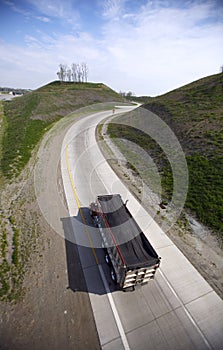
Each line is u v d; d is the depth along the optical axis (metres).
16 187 15.86
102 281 9.23
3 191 15.31
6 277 9.05
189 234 12.09
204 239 11.72
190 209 14.10
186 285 9.22
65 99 50.31
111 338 7.23
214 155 18.50
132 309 8.16
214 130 22.11
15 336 7.06
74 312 7.90
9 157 20.44
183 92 38.09
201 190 15.41
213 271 9.91
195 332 7.57
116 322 7.70
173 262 10.27
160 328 7.61
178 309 8.27
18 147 22.53
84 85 77.19
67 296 8.46
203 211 13.62
